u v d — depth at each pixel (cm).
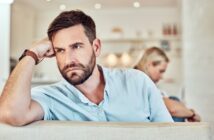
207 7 288
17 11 305
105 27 581
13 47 296
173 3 554
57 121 92
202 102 313
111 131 84
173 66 586
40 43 98
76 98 101
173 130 83
